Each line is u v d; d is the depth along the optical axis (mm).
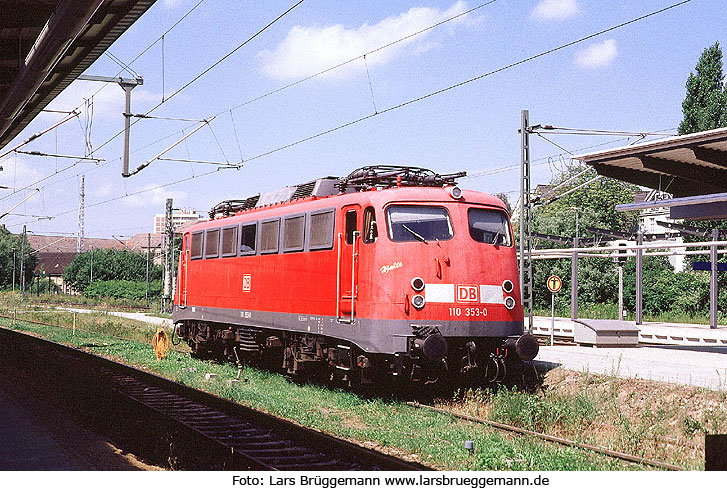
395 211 14219
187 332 23422
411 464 8789
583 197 68688
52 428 12117
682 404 12312
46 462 9539
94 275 89500
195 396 14422
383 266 14000
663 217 63656
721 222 44625
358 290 14414
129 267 90125
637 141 19312
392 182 15234
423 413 13336
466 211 14633
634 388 13273
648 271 46125
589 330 21109
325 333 15352
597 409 12883
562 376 14938
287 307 16875
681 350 20094
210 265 21234
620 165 18969
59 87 18828
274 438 10758
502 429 12133
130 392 15148
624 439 11250
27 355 21938
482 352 14664
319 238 15750
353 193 15055
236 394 14867
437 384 15844
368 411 13688
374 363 14438
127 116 21172
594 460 9812
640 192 69500
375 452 9336
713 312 26578
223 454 9867
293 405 13984
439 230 14297
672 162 18016
